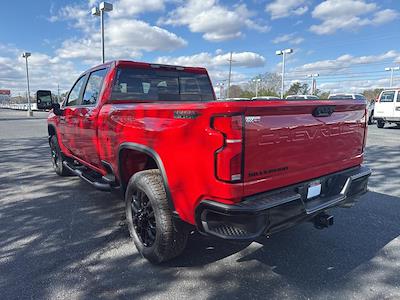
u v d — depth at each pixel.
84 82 4.92
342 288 2.76
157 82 4.50
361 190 3.47
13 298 2.61
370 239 3.69
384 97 17.97
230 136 2.29
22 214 4.46
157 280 2.89
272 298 2.63
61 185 5.92
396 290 2.73
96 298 2.62
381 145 10.98
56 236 3.78
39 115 37.47
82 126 4.59
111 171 4.01
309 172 2.91
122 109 3.43
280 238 3.71
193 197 2.58
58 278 2.90
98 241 3.65
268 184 2.56
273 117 2.51
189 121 2.52
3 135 14.66
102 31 18.17
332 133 3.09
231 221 2.39
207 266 3.12
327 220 3.05
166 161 2.78
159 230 2.95
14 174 6.80
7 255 3.32
